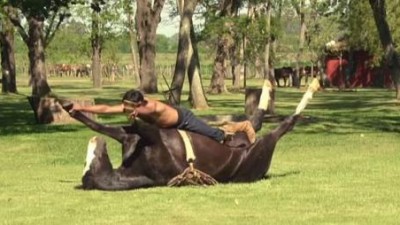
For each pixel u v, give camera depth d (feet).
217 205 31.37
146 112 34.63
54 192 34.99
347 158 49.65
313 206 31.24
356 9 213.05
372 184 37.06
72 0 80.33
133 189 34.91
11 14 109.29
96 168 35.24
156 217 29.12
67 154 55.06
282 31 189.57
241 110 106.83
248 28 162.71
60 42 237.04
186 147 35.27
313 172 41.68
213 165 35.78
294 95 171.12
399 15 196.03
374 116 95.04
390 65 119.55
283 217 29.09
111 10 181.78
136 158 35.12
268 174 40.57
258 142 37.11
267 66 178.40
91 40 214.69
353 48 233.55
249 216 29.25
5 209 31.07
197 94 109.70
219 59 172.55
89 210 30.53
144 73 169.78
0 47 192.85
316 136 67.26
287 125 38.01
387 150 55.06
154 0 171.12
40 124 83.51
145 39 170.19
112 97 150.20
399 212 30.01
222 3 154.81
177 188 35.06
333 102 138.00
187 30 91.15
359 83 245.65
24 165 48.47
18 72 345.92
